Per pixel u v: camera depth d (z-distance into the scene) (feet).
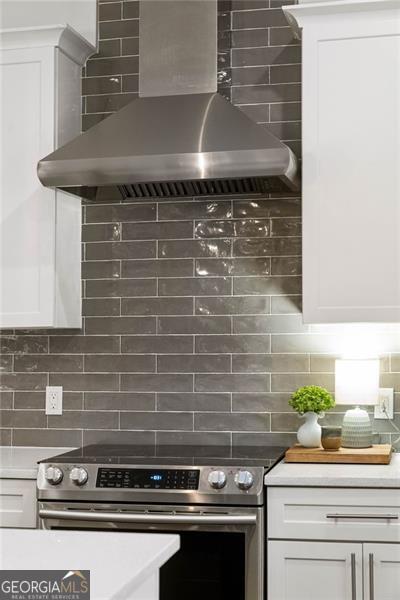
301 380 11.68
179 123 10.75
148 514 9.61
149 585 5.27
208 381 11.94
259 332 11.82
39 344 12.50
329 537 9.42
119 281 12.28
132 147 10.45
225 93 12.09
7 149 11.66
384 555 9.31
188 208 12.12
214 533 9.59
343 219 10.55
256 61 12.03
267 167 9.94
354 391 10.85
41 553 5.38
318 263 10.59
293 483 9.45
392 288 10.41
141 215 12.25
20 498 10.41
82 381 12.35
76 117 12.41
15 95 11.68
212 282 12.00
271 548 9.52
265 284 11.83
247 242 11.91
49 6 12.87
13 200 11.60
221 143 10.19
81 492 9.89
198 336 12.00
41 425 12.46
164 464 9.82
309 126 10.69
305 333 11.69
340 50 10.66
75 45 12.07
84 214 12.43
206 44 11.39
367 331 11.53
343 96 10.62
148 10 11.57
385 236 10.44
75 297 12.25
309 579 9.46
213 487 9.53
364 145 10.54
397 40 10.52
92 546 5.58
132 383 12.19
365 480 9.34
